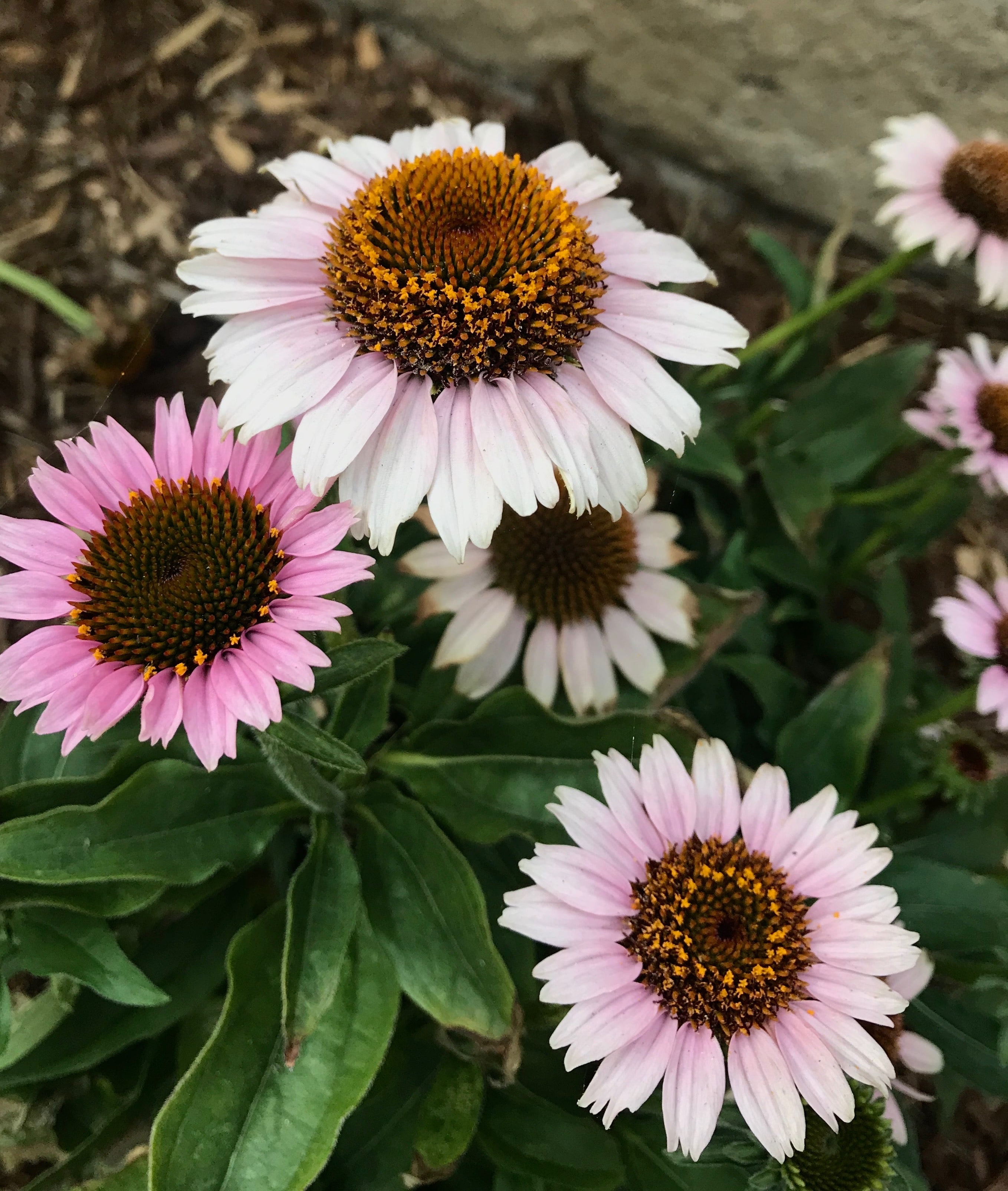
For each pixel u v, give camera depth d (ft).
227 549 0.57
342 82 1.57
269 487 0.60
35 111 1.42
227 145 1.46
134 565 0.56
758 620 1.12
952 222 0.99
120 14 1.50
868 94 1.47
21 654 0.56
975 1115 1.10
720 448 1.05
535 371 0.61
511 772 0.80
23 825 0.68
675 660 0.93
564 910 0.63
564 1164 0.74
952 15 1.33
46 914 0.71
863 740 0.89
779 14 1.42
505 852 0.87
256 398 0.59
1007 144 1.01
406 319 0.60
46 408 1.21
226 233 0.63
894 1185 0.66
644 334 0.64
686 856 0.65
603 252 0.68
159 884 0.73
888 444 1.15
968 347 1.64
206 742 0.53
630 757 0.80
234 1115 0.66
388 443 0.59
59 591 0.57
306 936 0.70
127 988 0.69
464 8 1.56
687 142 1.66
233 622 0.56
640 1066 0.60
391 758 0.83
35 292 1.25
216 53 1.52
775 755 1.01
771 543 1.21
